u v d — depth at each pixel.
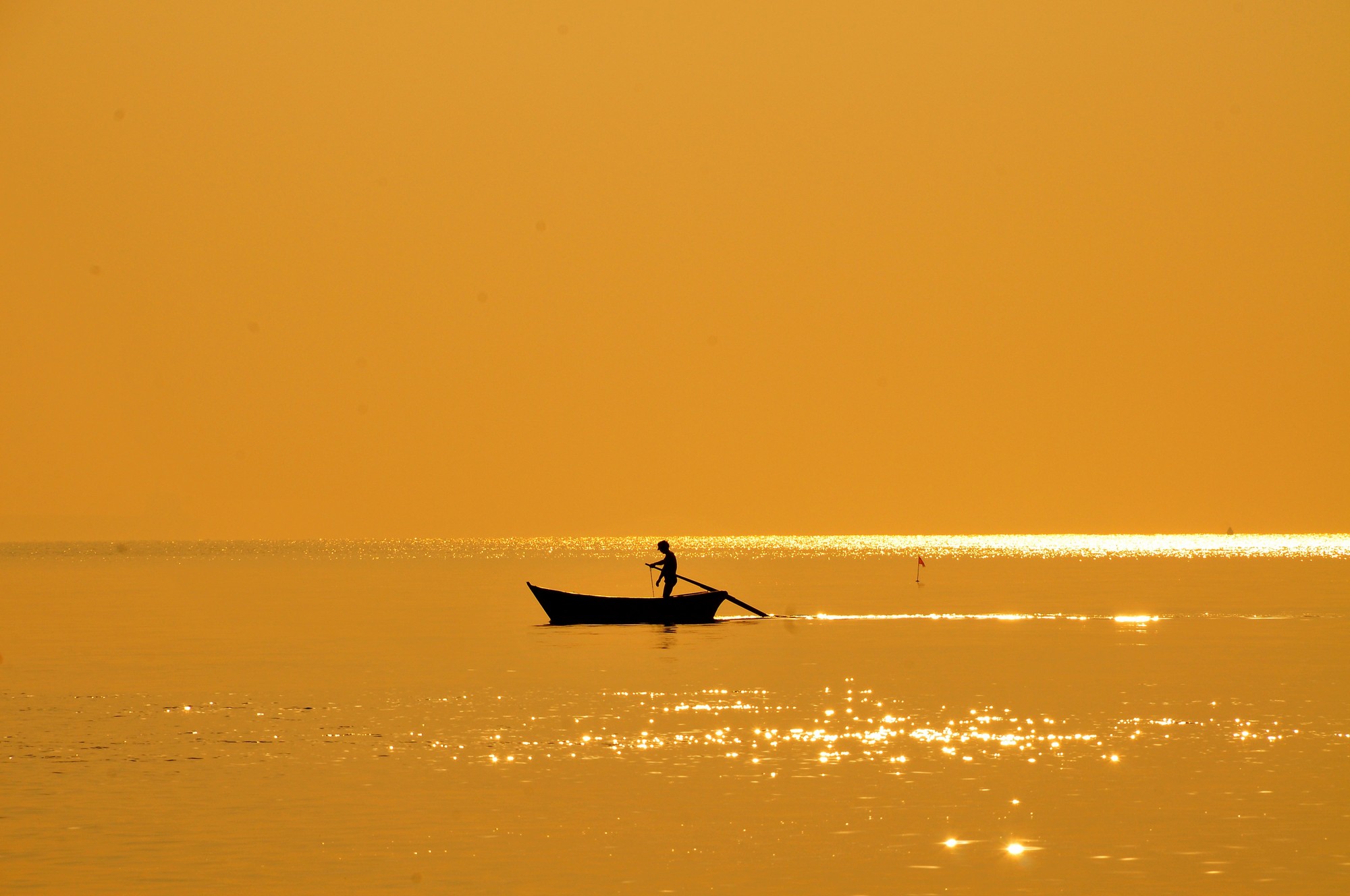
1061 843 73.06
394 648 174.62
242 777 90.38
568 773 90.69
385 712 116.44
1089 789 85.00
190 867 69.62
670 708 117.56
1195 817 77.94
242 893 65.69
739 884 66.75
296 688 132.88
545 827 76.81
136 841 74.31
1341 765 91.25
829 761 94.06
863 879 67.50
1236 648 166.12
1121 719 109.81
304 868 69.50
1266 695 122.88
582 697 125.00
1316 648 165.62
